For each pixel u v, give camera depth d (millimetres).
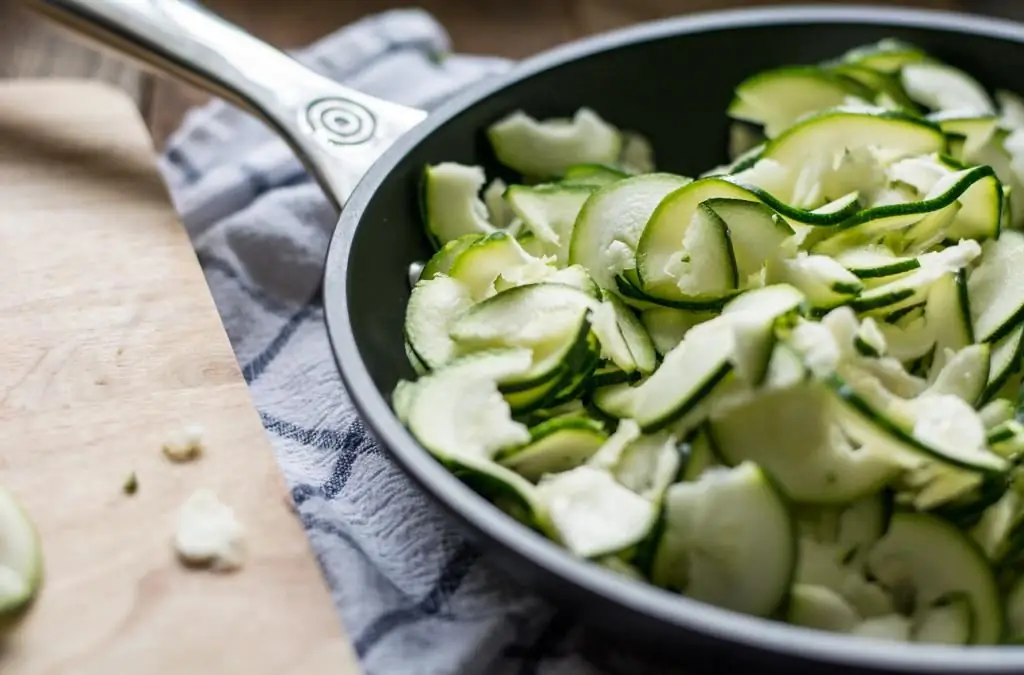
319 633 542
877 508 552
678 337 599
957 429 542
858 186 633
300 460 623
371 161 649
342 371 547
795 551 538
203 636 540
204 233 722
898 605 556
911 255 608
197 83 678
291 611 547
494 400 562
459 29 937
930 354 589
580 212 622
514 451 555
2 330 628
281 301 699
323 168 646
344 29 896
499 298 586
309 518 589
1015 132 673
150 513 570
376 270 610
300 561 559
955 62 723
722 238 583
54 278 652
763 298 571
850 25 719
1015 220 659
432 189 642
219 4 932
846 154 633
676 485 546
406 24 841
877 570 554
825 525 556
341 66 818
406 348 605
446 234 646
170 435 594
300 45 906
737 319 558
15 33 868
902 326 591
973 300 603
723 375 552
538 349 577
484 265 608
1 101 739
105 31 680
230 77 670
